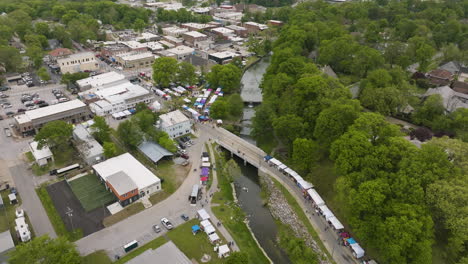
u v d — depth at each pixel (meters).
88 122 184.38
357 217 106.62
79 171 146.75
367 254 108.06
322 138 139.00
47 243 96.25
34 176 143.75
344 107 133.75
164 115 182.75
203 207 129.50
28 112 183.88
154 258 99.75
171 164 154.00
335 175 136.88
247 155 162.00
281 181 144.75
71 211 124.31
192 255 107.50
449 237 100.31
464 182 95.94
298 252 109.25
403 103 182.12
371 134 123.62
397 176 104.31
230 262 95.94
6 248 104.19
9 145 166.25
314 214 125.94
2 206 123.75
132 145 160.00
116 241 112.00
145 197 132.62
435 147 105.81
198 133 182.38
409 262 95.50
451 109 180.38
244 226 124.50
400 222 93.88
